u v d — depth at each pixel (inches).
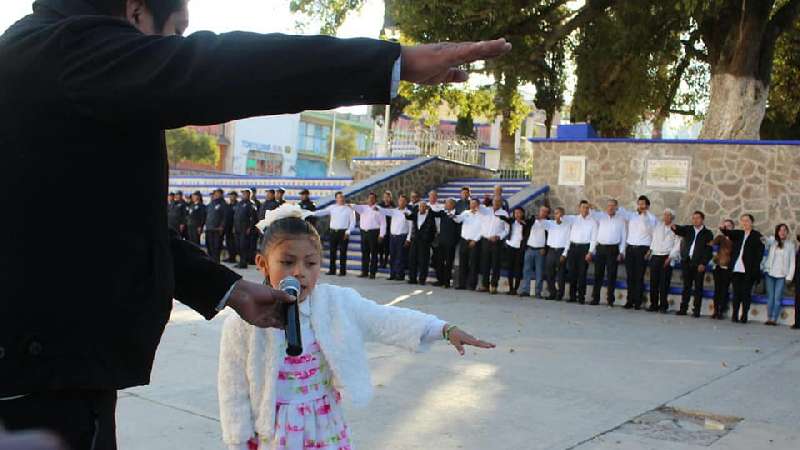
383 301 485.7
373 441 188.5
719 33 650.8
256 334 104.9
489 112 952.3
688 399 247.4
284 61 51.7
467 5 582.9
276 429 103.5
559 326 404.8
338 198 659.4
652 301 513.3
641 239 519.5
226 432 105.0
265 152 2087.8
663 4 636.7
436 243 602.5
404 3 602.9
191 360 269.7
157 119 52.9
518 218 569.6
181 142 1743.4
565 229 550.6
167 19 62.7
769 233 576.7
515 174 940.6
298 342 79.5
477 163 1004.6
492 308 472.7
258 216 695.7
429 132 952.3
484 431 200.2
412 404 224.8
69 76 52.4
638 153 633.6
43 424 56.2
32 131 53.7
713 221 599.2
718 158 599.8
